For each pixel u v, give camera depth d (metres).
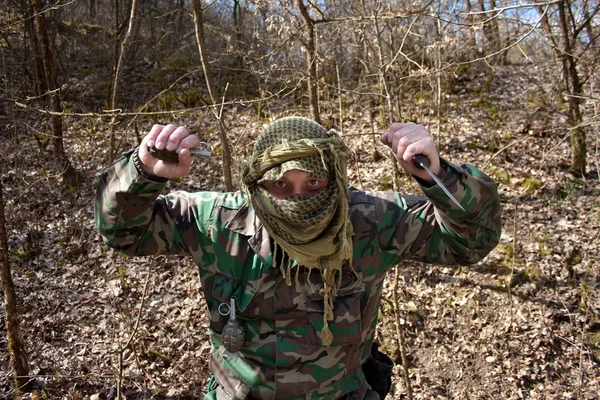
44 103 8.73
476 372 4.92
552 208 6.95
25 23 8.64
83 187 7.77
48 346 5.07
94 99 10.95
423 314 5.48
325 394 1.70
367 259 1.65
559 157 8.09
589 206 6.92
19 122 7.65
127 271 6.13
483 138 8.76
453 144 8.63
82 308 5.60
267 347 1.65
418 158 1.38
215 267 1.65
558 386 4.77
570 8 7.19
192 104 10.42
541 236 6.39
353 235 1.64
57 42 12.50
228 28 10.28
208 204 1.68
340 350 1.68
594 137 8.48
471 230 1.52
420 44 8.91
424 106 9.88
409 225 1.66
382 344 5.22
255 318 1.65
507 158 8.21
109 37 13.41
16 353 4.39
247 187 1.54
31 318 5.39
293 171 1.45
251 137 8.75
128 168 1.42
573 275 5.78
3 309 5.45
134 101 10.50
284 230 1.50
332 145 1.47
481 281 5.76
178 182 7.79
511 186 7.52
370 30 6.34
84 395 4.55
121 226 1.49
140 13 12.20
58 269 6.18
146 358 4.98
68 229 6.77
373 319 1.78
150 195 1.44
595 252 6.04
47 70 7.34
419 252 1.70
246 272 1.64
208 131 9.27
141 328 5.32
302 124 1.54
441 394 4.76
